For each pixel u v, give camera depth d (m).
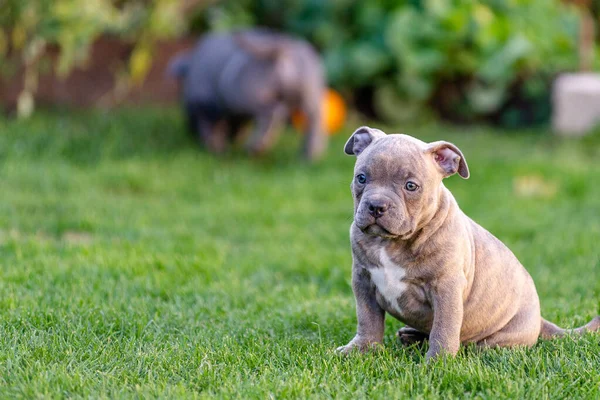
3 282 6.95
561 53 17.03
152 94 16.95
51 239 8.82
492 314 5.63
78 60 14.95
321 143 13.52
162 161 12.94
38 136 13.11
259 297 7.21
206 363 5.20
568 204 11.47
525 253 9.16
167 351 5.49
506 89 16.70
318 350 5.62
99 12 13.57
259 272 8.24
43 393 4.70
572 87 15.61
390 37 16.02
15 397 4.65
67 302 6.48
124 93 16.69
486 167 13.00
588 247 9.13
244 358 5.42
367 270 5.49
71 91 16.08
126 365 5.21
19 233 9.10
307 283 8.10
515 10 16.89
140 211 10.46
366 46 16.25
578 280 7.92
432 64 16.06
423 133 15.65
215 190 11.88
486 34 16.19
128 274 7.56
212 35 14.37
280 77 12.80
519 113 16.75
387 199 5.09
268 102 12.97
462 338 5.72
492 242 5.73
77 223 9.53
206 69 13.67
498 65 16.05
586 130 15.54
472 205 11.34
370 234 5.20
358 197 5.35
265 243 9.55
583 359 5.43
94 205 10.48
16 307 6.30
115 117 15.09
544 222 10.41
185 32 17.02
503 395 4.77
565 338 5.76
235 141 14.65
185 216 10.52
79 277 7.23
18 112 14.39
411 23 16.12
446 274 5.31
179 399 4.61
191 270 7.86
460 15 16.08
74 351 5.42
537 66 16.62
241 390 4.79
